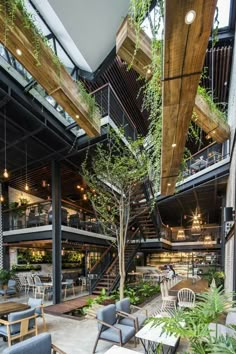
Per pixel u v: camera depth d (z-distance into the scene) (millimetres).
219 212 15531
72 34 4742
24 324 3781
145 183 7160
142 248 12227
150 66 2871
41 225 8727
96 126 4824
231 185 7012
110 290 8000
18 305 4543
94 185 6676
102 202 6672
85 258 12266
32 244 9773
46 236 8141
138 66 3062
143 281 10078
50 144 6668
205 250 16281
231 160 6820
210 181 8461
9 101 4762
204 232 16656
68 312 6188
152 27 2195
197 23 1662
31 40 2871
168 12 1590
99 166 6270
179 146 3662
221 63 6738
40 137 6289
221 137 6062
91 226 10242
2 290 8391
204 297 2301
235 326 2229
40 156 7523
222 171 7863
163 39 1845
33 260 11500
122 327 3818
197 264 13219
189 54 1938
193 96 2488
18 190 11477
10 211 9930
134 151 6133
